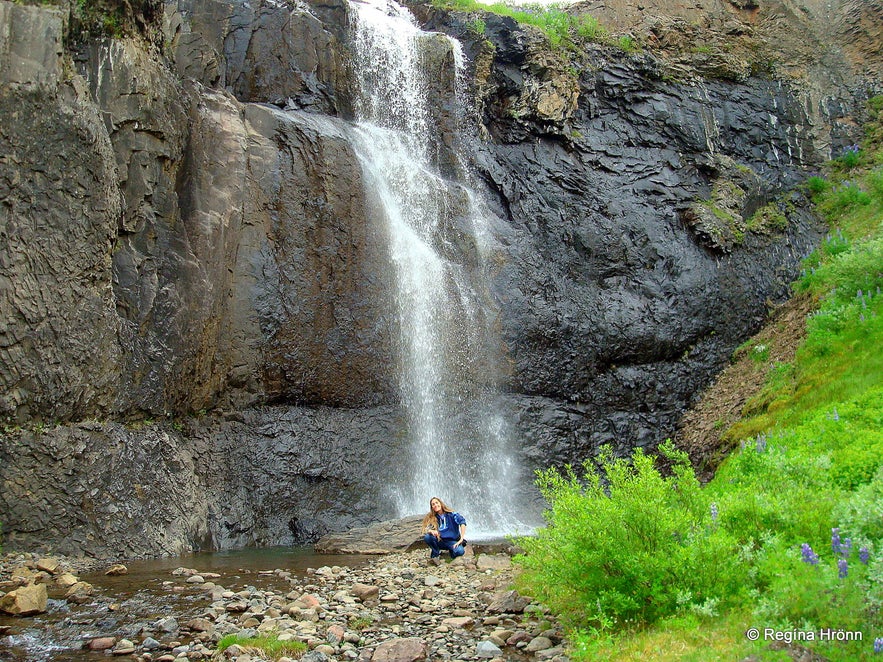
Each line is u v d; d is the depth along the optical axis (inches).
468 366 825.5
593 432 893.2
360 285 751.7
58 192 485.4
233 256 662.5
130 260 556.1
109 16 567.8
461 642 277.6
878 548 245.9
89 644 275.0
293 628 298.0
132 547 500.1
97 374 502.6
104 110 547.8
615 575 265.4
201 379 621.9
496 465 815.1
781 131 1157.7
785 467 352.8
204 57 734.5
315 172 735.7
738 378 928.3
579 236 960.3
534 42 1008.9
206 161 653.3
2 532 438.6
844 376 590.6
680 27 1151.6
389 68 903.1
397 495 730.2
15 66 476.1
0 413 449.4
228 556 525.3
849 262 723.4
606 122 1047.6
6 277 454.9
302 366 700.7
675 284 971.3
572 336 906.1
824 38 1262.3
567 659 243.4
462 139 943.7
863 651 202.2
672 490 307.3
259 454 655.1
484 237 890.7
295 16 826.2
